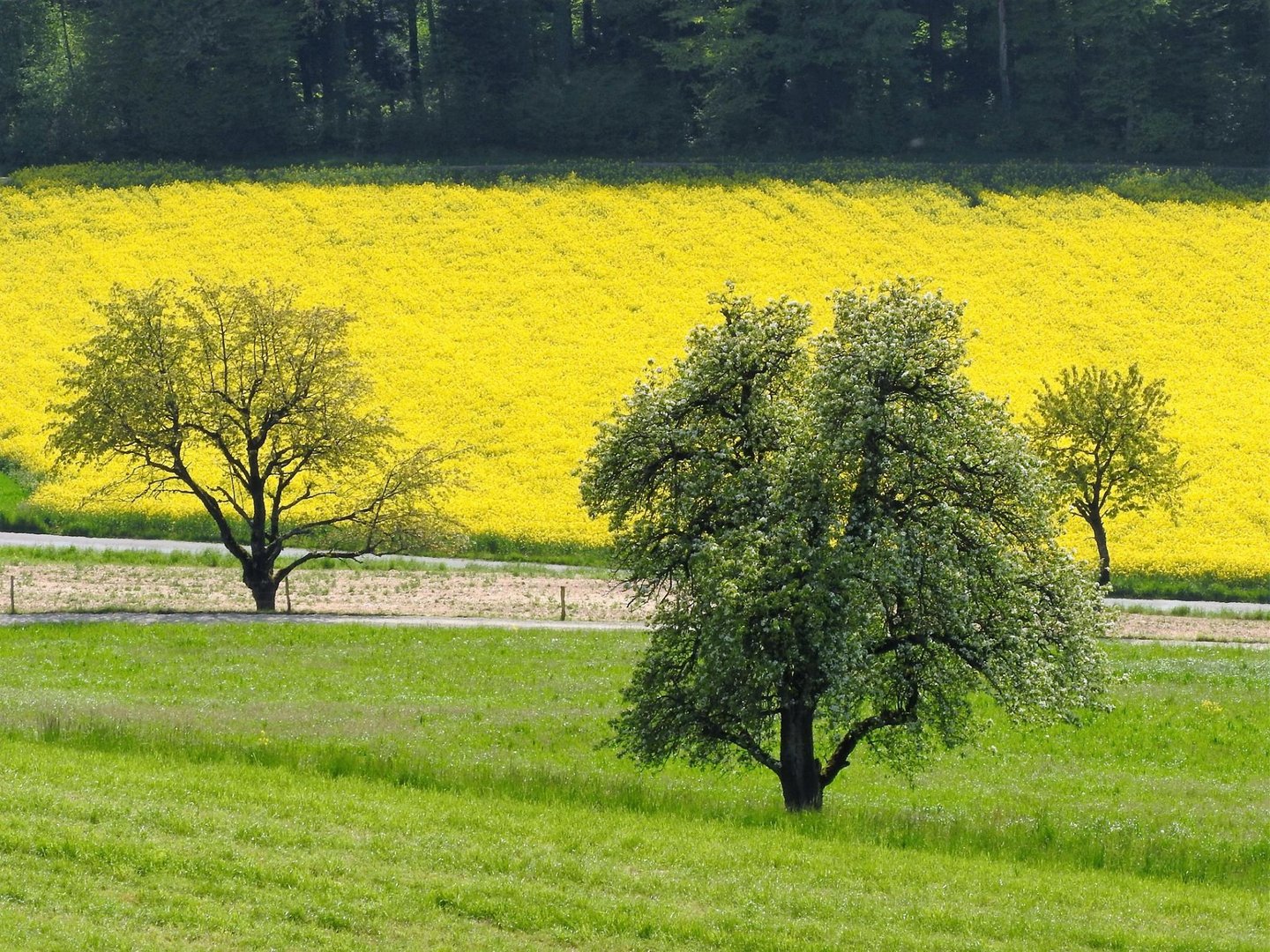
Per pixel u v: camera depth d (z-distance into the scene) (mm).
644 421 79312
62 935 49688
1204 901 64312
